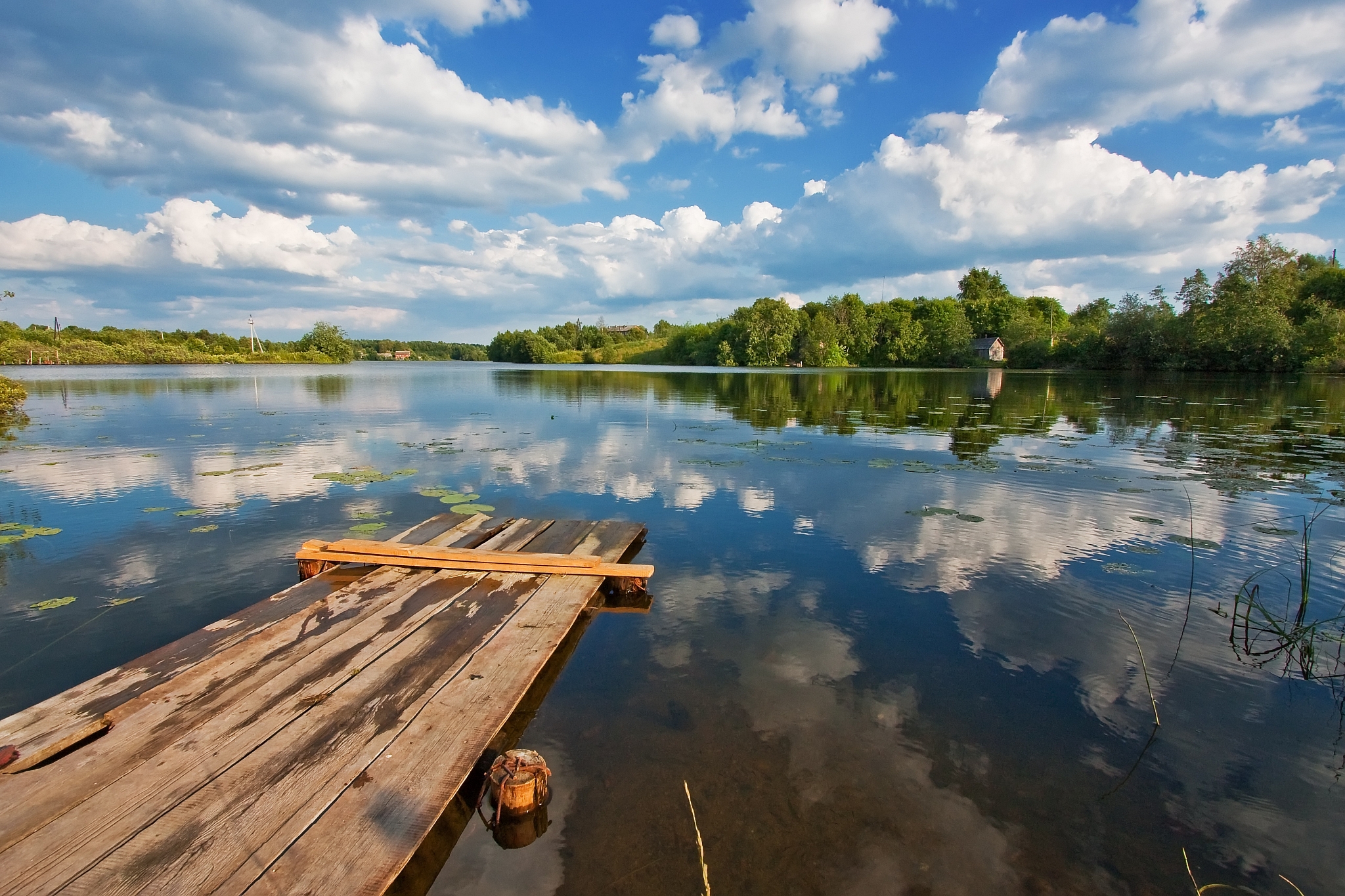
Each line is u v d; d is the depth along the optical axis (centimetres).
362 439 1167
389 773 249
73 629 396
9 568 496
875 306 6644
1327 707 320
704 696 326
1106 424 1434
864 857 226
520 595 435
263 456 978
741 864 222
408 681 319
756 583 480
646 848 229
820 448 1087
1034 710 316
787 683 338
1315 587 469
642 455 1009
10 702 318
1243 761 280
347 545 502
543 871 220
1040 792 259
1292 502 705
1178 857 228
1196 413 1672
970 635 395
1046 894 213
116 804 229
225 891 195
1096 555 536
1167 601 446
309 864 206
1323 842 236
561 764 272
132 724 277
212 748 262
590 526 600
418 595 433
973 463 938
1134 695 330
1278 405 1892
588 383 3167
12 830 214
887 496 737
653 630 401
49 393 2306
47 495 721
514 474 858
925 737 293
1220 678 346
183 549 545
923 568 507
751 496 740
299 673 325
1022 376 3791
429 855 226
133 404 1875
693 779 264
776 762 274
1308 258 4194
